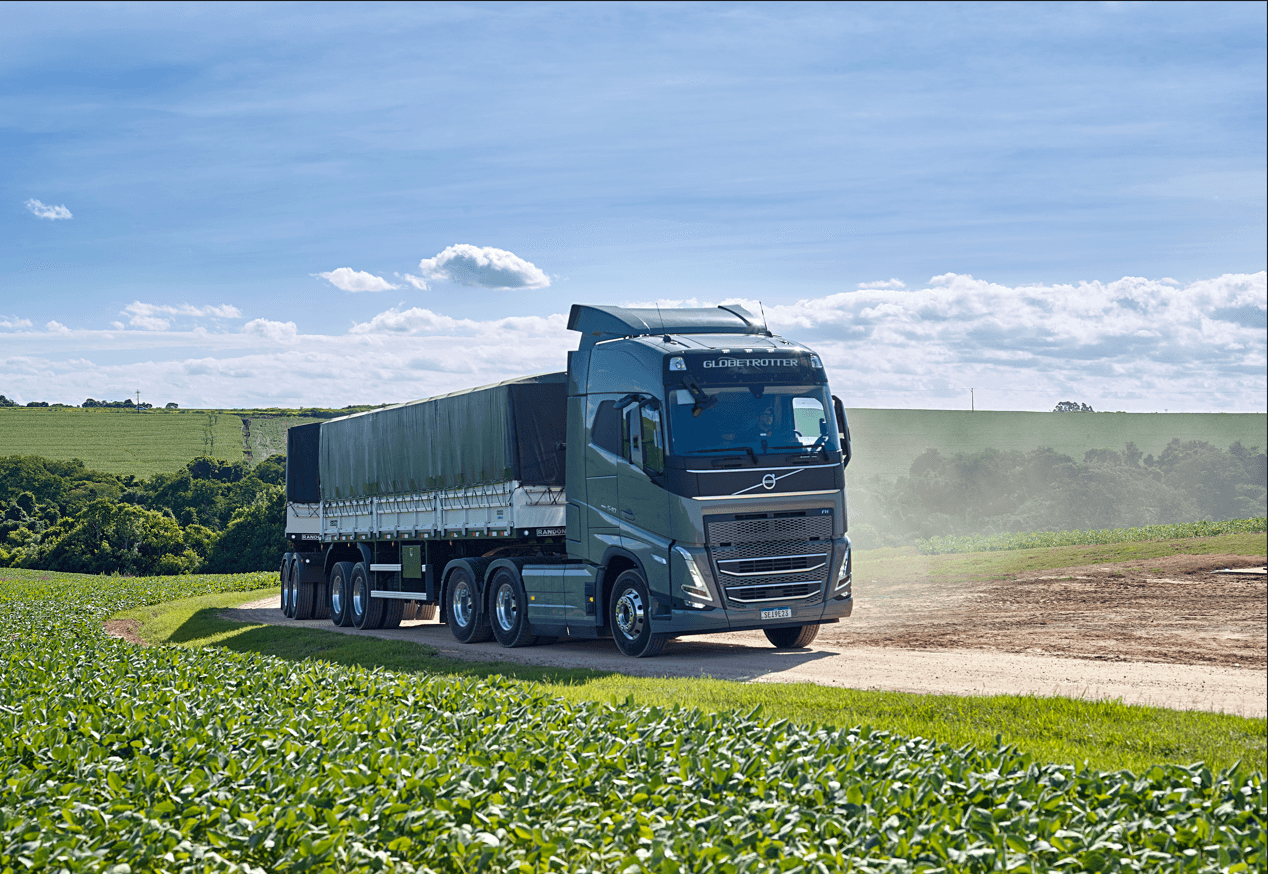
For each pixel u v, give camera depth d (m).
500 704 9.90
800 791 6.64
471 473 17.69
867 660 13.91
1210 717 9.19
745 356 14.41
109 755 8.28
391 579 21.25
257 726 8.84
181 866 5.82
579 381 15.84
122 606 33.50
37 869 5.70
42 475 116.31
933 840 5.73
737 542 13.91
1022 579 23.72
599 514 15.30
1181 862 5.36
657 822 6.17
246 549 78.56
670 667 13.85
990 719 9.46
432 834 6.05
